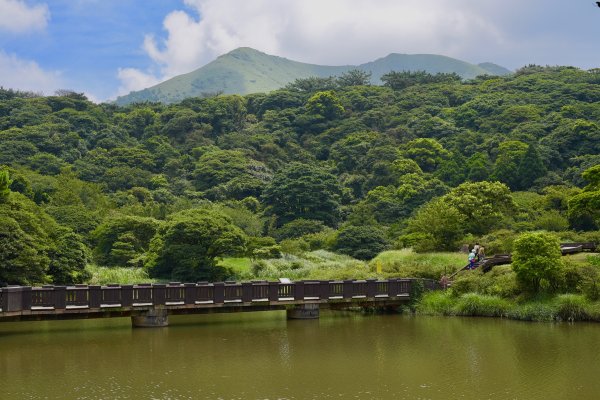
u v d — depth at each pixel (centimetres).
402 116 11806
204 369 2148
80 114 11825
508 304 3197
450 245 4638
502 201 5188
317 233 7100
